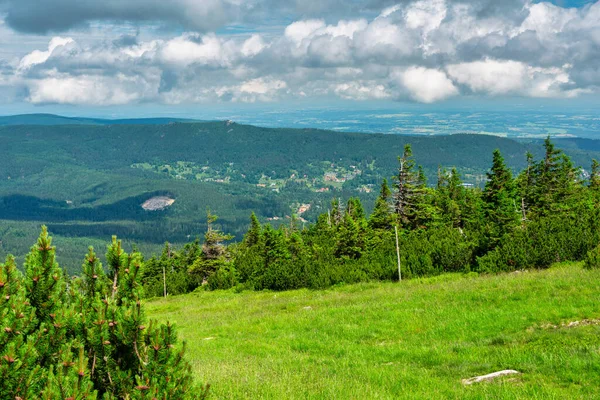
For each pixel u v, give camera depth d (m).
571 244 28.36
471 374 11.27
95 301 6.19
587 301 16.12
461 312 18.17
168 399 5.73
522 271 28.20
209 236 58.97
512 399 8.80
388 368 12.47
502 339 13.77
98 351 5.87
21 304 5.45
